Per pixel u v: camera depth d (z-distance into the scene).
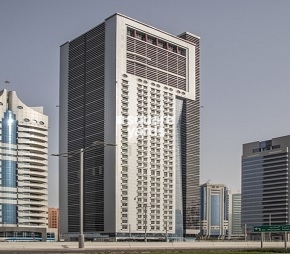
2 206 197.62
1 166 199.62
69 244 78.50
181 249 88.25
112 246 82.94
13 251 70.38
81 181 69.25
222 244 104.06
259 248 96.44
